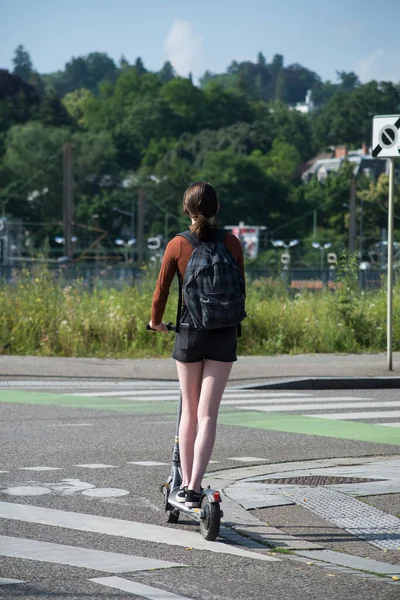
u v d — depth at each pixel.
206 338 14.33
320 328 49.22
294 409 29.88
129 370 39.41
